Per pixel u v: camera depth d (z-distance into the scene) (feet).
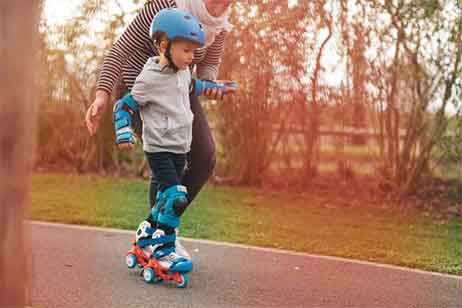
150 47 11.78
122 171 26.12
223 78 22.48
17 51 4.56
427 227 18.80
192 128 11.79
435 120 21.26
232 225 17.97
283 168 23.89
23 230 4.67
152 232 11.96
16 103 4.55
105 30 24.18
